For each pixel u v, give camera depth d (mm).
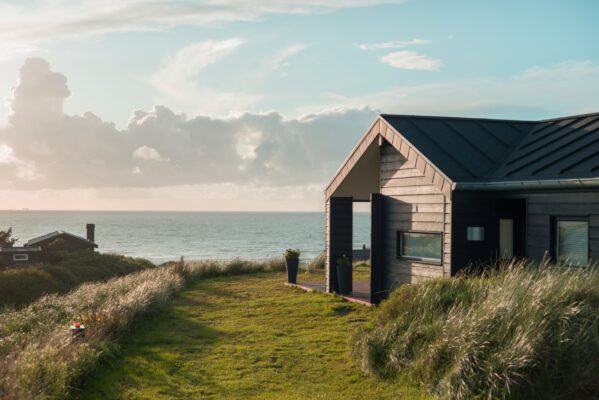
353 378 8289
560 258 11070
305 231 143250
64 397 7457
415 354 8133
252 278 21484
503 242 12062
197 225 185125
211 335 11328
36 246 29125
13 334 10711
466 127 14688
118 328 11125
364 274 21484
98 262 26094
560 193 11031
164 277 18344
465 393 6809
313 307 14141
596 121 13414
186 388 8086
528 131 14875
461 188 11656
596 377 6555
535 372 6734
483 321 7578
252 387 8078
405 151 13414
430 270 12773
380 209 14500
